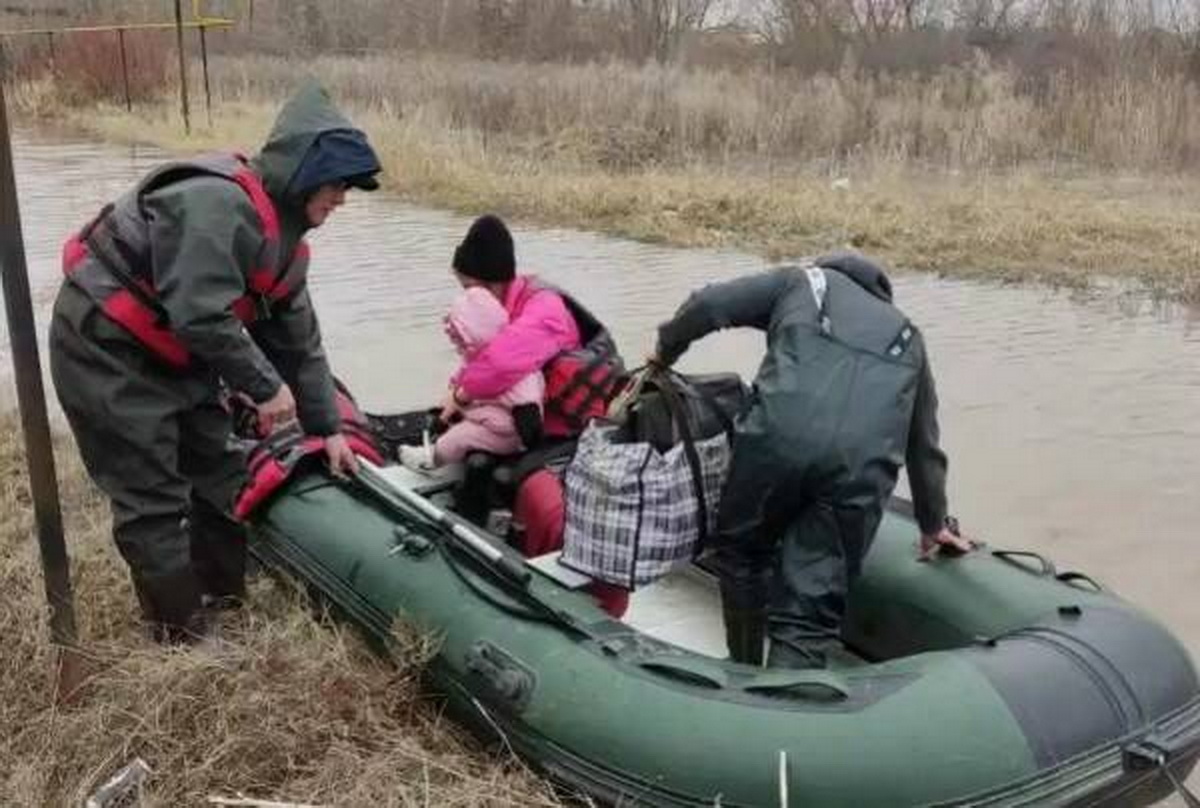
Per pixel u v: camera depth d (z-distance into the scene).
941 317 9.40
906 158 15.68
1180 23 19.73
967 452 6.59
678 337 3.89
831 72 22.81
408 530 4.12
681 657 3.49
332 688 3.83
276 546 4.52
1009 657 3.42
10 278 3.63
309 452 4.57
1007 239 11.80
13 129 21.20
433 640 3.83
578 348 4.80
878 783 3.14
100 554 4.82
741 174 15.24
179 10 22.14
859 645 4.15
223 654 3.94
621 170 15.87
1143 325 9.16
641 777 3.28
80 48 24.84
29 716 3.79
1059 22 21.45
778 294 3.79
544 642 3.63
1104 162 15.97
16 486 5.54
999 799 3.17
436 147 16.28
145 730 3.64
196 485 4.36
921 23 24.70
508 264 4.71
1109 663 3.46
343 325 8.91
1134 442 6.73
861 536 3.60
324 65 25.62
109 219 3.88
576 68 24.20
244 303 3.91
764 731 3.22
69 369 3.91
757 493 3.61
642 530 3.87
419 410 5.74
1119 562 5.32
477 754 3.74
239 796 3.45
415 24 31.27
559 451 4.70
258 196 3.81
